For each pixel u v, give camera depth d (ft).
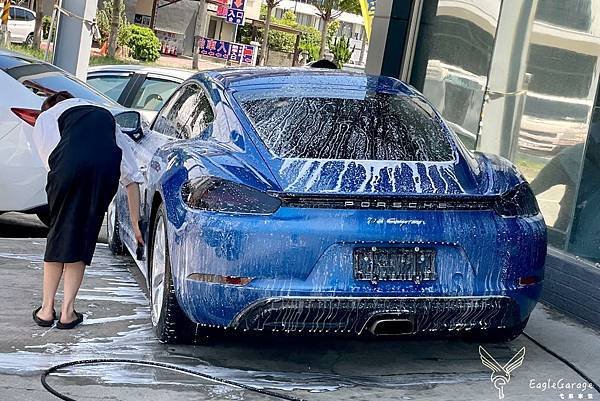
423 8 79.10
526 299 36.11
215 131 40.01
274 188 34.22
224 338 41.24
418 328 34.91
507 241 35.17
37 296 46.83
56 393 33.30
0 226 68.54
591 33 56.70
